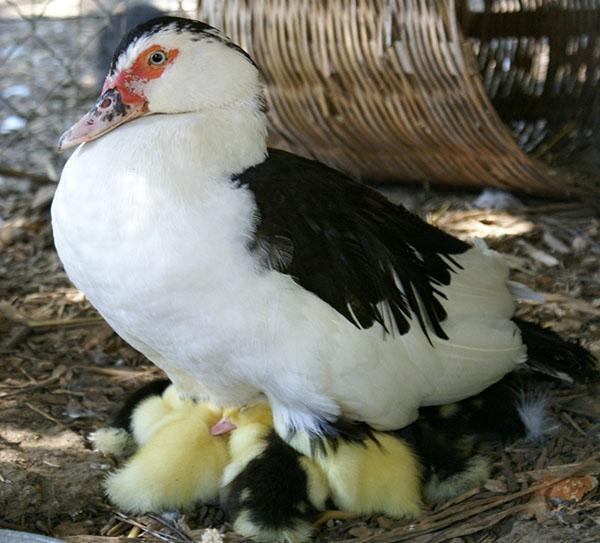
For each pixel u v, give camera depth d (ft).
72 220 3.56
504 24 5.53
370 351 3.67
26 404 4.22
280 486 3.71
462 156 5.16
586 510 3.73
